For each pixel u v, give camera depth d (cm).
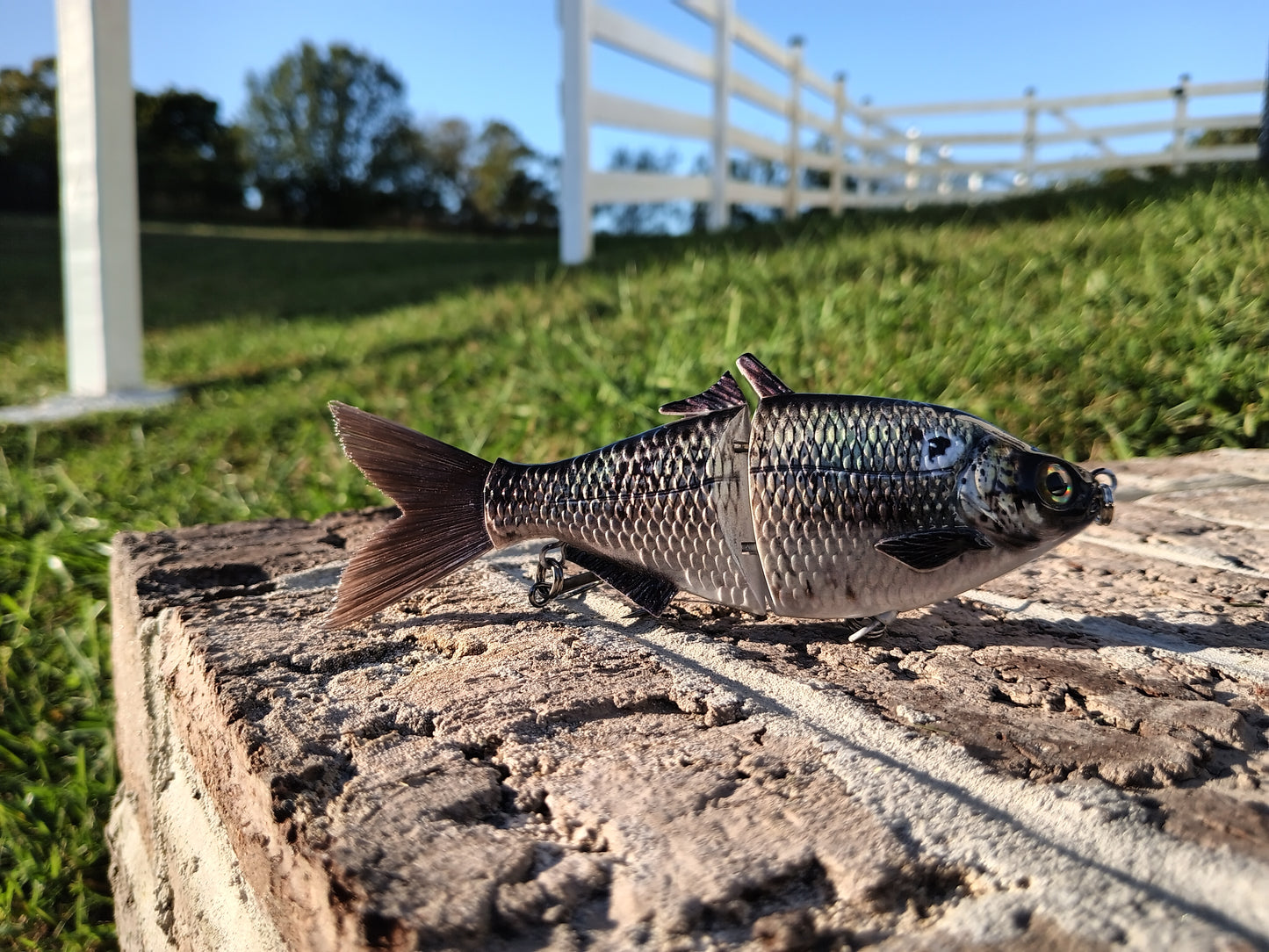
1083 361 208
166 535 135
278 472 240
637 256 428
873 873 55
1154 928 49
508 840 61
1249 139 968
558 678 82
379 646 91
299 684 83
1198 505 140
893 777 65
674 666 85
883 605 83
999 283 270
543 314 330
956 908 53
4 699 159
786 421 82
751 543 83
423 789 66
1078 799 61
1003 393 203
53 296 624
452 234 2020
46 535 199
